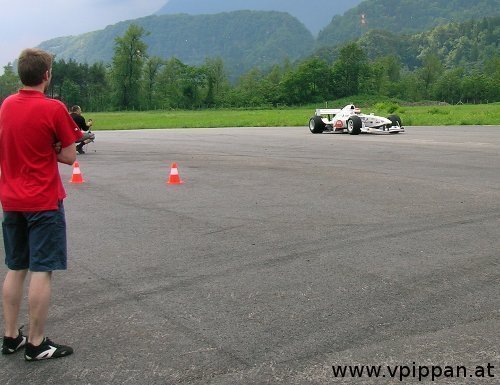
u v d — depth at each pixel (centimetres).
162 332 421
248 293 498
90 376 359
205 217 820
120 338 412
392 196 954
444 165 1347
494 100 13200
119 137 2761
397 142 2011
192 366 367
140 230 747
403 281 521
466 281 518
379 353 379
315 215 814
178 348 393
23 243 404
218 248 649
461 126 3136
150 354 386
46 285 388
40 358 383
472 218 773
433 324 425
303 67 13038
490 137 2206
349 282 521
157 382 348
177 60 12462
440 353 378
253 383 344
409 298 479
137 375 357
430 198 928
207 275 552
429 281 520
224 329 423
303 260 594
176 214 845
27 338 392
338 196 964
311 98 12925
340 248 637
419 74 15325
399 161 1438
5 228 405
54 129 394
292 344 395
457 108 6919
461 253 607
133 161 1584
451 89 13675
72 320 448
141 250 648
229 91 13325
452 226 729
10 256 405
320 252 622
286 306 466
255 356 378
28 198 385
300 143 2062
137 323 439
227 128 3609
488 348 384
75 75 13738
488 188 1016
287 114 6644
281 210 856
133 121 5394
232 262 593
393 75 16012
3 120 393
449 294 487
